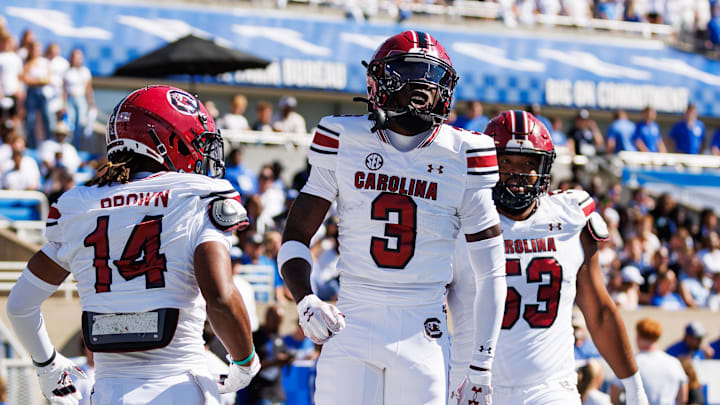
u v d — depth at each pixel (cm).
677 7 6569
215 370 1125
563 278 1384
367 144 1110
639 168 4962
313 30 5628
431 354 1099
